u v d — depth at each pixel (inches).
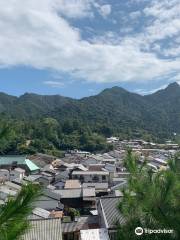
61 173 2402.8
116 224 268.4
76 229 897.5
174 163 232.2
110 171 2421.3
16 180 1948.8
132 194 249.1
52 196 1505.9
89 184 2038.6
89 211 1529.3
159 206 207.9
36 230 653.3
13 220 136.5
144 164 254.4
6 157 2765.7
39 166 2864.2
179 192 209.8
